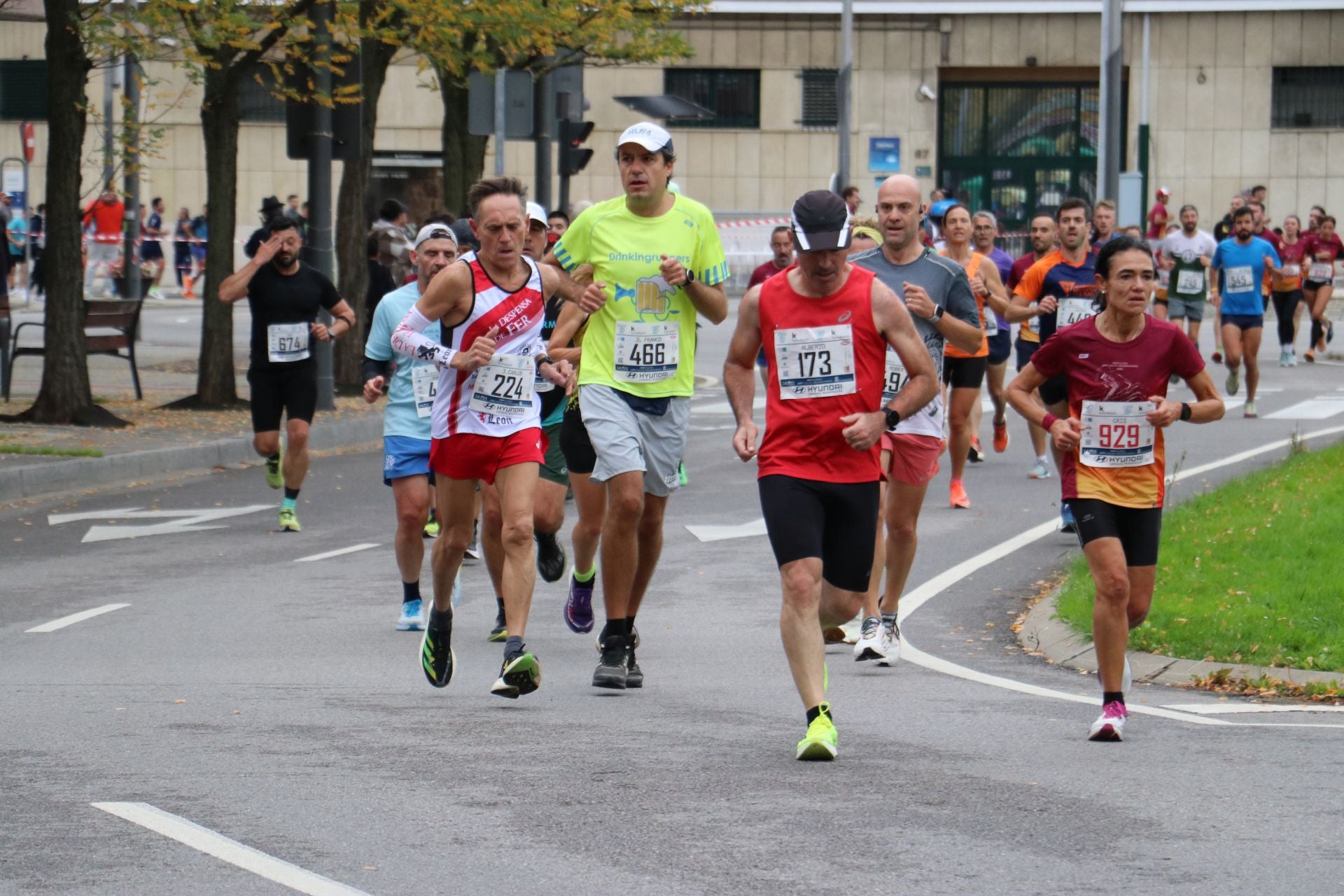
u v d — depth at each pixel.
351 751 21.20
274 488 47.25
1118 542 22.33
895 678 26.38
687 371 25.70
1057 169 144.25
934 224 56.62
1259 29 139.50
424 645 24.50
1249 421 61.47
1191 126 141.12
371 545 39.56
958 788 19.50
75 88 57.25
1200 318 76.75
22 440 53.34
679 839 17.42
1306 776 20.11
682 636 29.78
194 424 59.12
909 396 21.80
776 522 21.36
